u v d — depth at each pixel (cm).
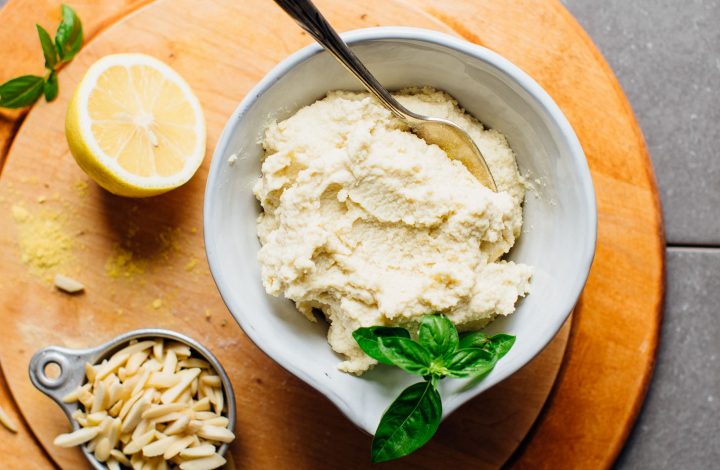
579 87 47
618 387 47
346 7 47
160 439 45
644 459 52
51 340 47
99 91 45
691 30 54
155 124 46
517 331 42
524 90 41
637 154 47
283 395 47
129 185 45
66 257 47
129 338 46
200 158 46
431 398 39
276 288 41
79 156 45
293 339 43
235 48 47
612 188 48
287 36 47
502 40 47
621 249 48
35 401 47
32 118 47
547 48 47
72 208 48
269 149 43
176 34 47
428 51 41
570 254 41
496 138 43
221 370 45
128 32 47
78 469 47
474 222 40
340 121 42
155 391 46
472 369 39
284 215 41
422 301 40
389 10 47
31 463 47
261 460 47
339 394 41
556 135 41
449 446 47
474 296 41
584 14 54
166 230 48
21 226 47
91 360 46
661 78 54
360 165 41
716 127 53
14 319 47
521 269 42
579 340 48
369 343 39
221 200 42
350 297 41
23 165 47
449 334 39
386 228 41
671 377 52
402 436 39
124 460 46
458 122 43
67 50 47
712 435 52
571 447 48
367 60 42
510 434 47
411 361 39
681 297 53
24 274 47
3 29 48
